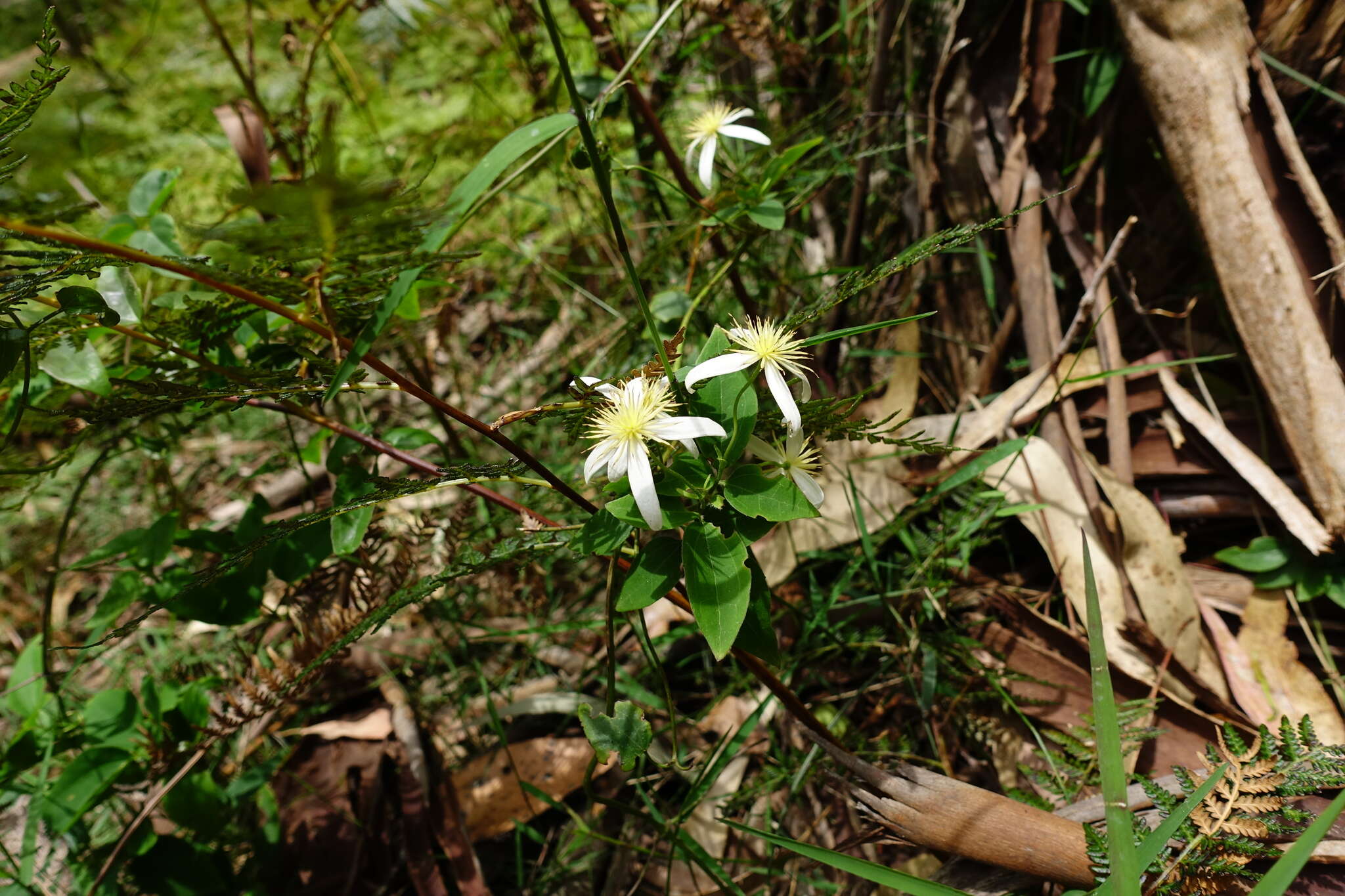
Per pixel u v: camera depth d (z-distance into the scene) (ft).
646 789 1.21
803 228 1.59
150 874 1.08
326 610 1.18
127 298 0.90
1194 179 1.12
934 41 1.40
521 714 1.32
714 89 1.65
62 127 1.39
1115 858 0.65
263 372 0.88
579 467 1.41
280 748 1.35
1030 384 1.28
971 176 1.34
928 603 1.21
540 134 0.77
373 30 2.20
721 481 0.75
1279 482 1.13
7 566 1.76
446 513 1.50
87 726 1.07
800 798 1.17
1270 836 0.82
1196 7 1.09
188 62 2.75
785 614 1.27
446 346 1.64
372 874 1.16
